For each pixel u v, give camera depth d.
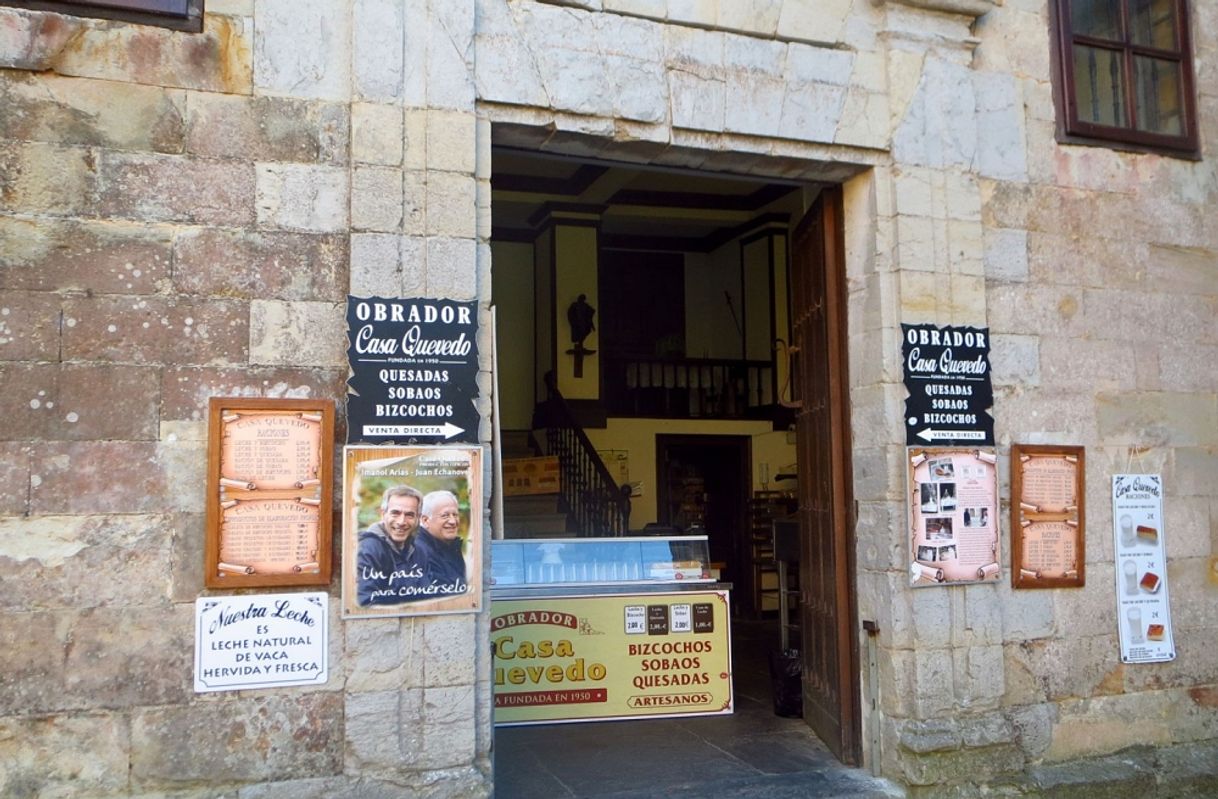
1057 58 5.76
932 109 5.33
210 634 3.93
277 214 4.16
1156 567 5.64
